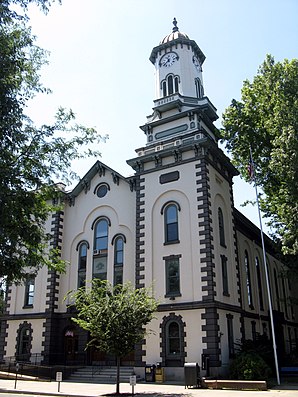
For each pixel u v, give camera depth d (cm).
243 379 2184
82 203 3331
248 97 3153
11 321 3198
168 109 3300
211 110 3300
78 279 3131
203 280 2459
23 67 1478
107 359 2808
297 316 4725
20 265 1369
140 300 2023
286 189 2492
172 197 2772
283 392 1786
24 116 1462
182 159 2817
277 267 4491
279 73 2784
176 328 2470
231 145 3256
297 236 2350
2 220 1270
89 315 1964
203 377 2117
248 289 3388
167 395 1728
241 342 2672
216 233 2692
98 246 3148
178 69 3472
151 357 2472
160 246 2702
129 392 1866
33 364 2875
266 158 3095
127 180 3116
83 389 2022
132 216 3030
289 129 2336
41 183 1484
